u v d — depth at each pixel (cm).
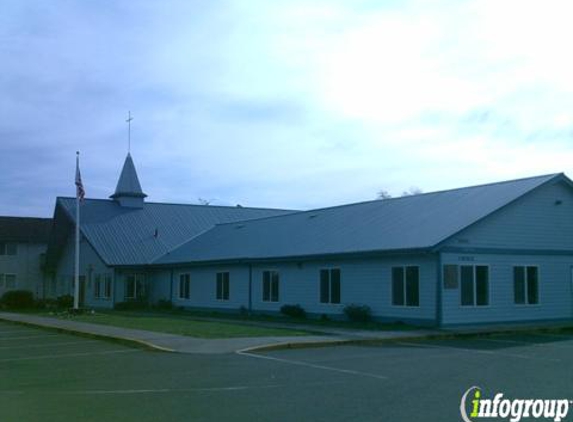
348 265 2783
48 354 1752
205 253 3831
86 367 1479
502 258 2595
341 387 1164
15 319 3123
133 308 4078
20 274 5906
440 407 985
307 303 2991
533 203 2730
